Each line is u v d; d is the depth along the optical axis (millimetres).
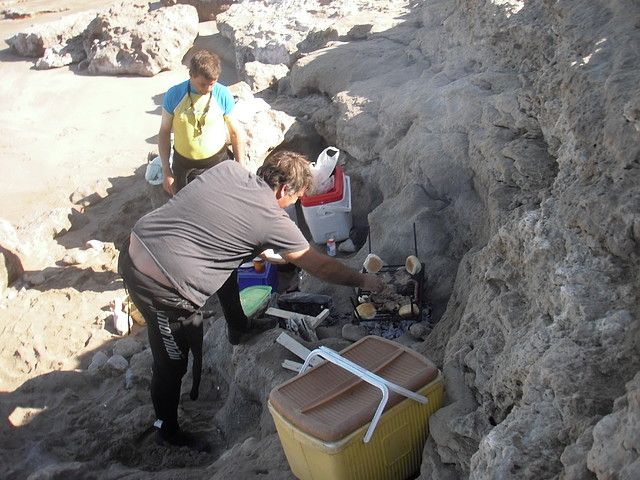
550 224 3561
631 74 3820
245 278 5824
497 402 3217
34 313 6340
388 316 4867
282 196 3863
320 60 8406
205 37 12609
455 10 7586
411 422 3387
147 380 5199
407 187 5770
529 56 5789
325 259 3891
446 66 6875
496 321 3613
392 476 3428
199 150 5711
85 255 7129
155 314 3947
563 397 2783
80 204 8273
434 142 5879
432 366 3445
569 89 4199
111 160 9172
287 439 3389
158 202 7375
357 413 3213
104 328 6133
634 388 2520
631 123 3449
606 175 3461
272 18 11492
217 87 5695
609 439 2383
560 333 3062
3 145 9781
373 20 9414
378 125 6832
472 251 4719
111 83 11617
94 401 5070
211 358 5152
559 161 4121
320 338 4922
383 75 7723
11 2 17172
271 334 4742
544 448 2707
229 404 4691
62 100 11148
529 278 3551
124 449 4566
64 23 13281
